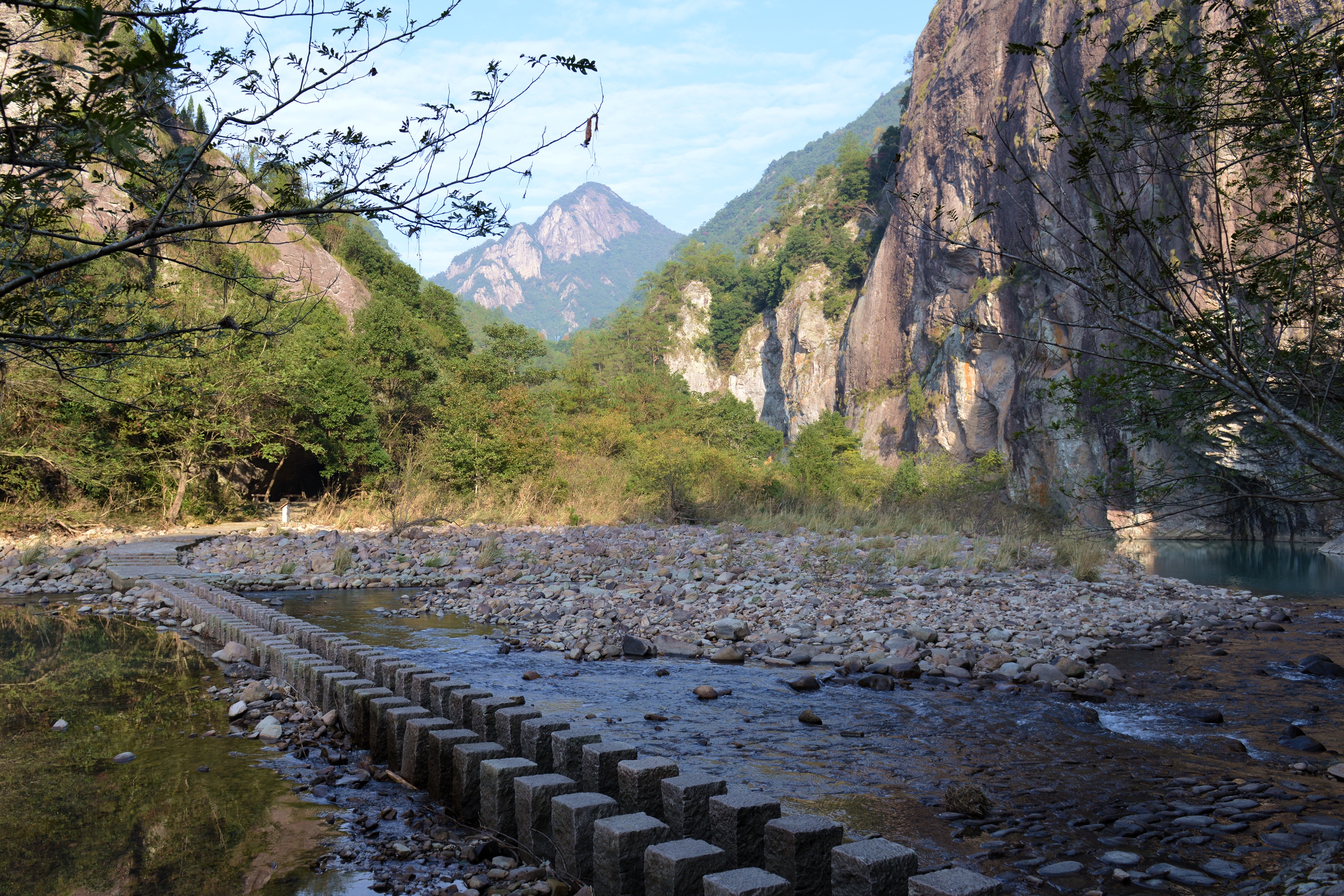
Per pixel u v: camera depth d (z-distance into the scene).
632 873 3.23
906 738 5.96
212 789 4.64
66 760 5.13
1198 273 4.51
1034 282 54.66
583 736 4.38
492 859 3.77
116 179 3.41
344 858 3.76
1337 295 4.71
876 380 79.19
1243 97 4.26
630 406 69.81
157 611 10.30
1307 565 21.55
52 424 19.09
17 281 2.98
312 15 3.17
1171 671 8.28
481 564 14.71
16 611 10.72
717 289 132.00
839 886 2.91
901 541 18.67
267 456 22.83
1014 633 9.67
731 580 13.20
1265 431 5.34
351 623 10.20
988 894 2.61
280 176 3.42
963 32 63.69
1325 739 6.02
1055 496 31.67
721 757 5.45
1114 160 4.27
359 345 31.39
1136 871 3.74
